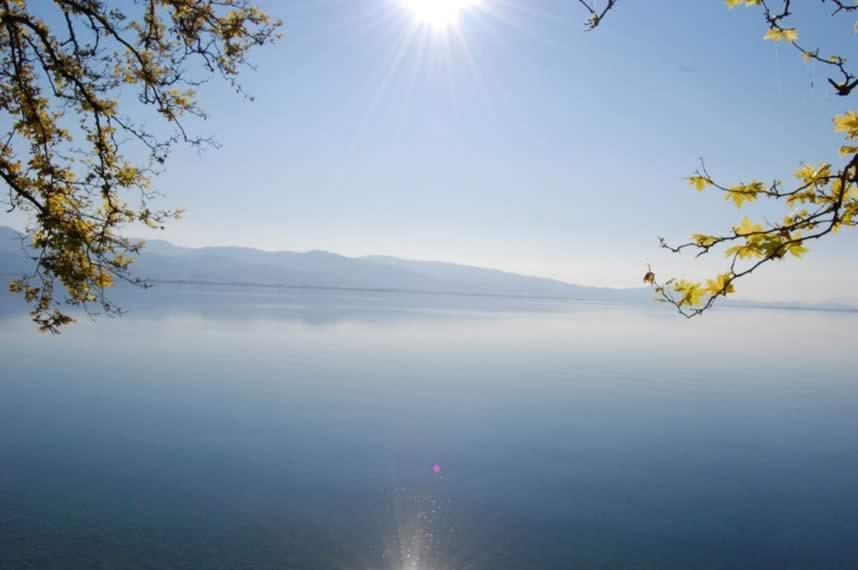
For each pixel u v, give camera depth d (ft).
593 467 69.77
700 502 59.57
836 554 48.75
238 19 24.11
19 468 59.62
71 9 22.16
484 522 53.16
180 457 66.64
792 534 52.65
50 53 21.56
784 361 211.00
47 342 161.17
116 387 102.99
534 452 75.15
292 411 92.12
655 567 45.91
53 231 21.45
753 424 97.14
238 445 72.38
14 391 95.25
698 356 216.54
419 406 100.53
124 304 379.14
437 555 46.39
